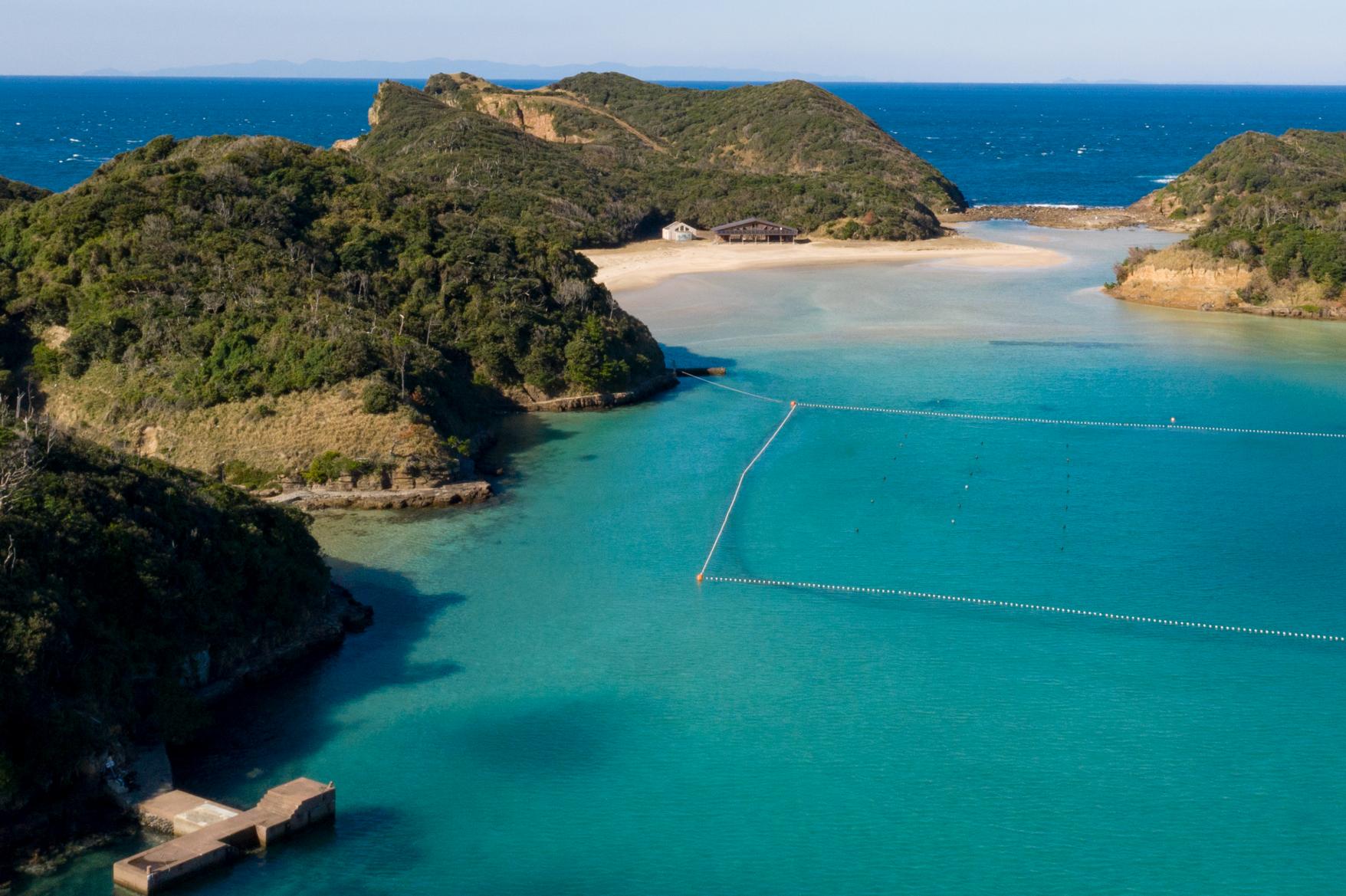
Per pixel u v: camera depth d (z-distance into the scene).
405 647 67.50
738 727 59.66
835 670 65.44
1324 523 85.94
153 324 101.12
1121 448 102.38
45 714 50.66
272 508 69.88
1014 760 56.97
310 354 96.94
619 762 56.78
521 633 69.31
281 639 65.44
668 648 67.81
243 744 57.44
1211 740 58.62
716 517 87.12
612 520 86.56
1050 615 71.75
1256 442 103.75
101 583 57.84
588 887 48.53
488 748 57.81
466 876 49.06
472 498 89.94
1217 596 74.38
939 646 68.12
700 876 49.25
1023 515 87.44
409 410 94.00
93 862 48.22
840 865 49.78
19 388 100.31
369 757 56.81
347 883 48.31
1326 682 64.12
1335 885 48.62
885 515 87.56
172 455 91.69
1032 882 48.72
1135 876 49.06
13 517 56.16
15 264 115.12
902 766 56.44
